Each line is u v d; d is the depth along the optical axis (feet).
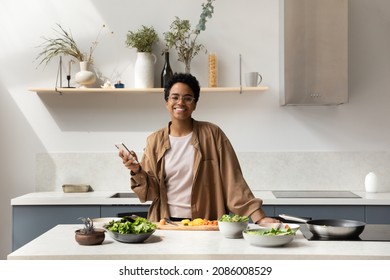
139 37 15.19
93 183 16.01
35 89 15.05
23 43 15.98
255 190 15.81
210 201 10.07
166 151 10.12
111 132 15.99
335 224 8.36
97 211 14.03
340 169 15.80
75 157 15.99
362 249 7.13
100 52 15.93
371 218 13.74
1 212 16.06
